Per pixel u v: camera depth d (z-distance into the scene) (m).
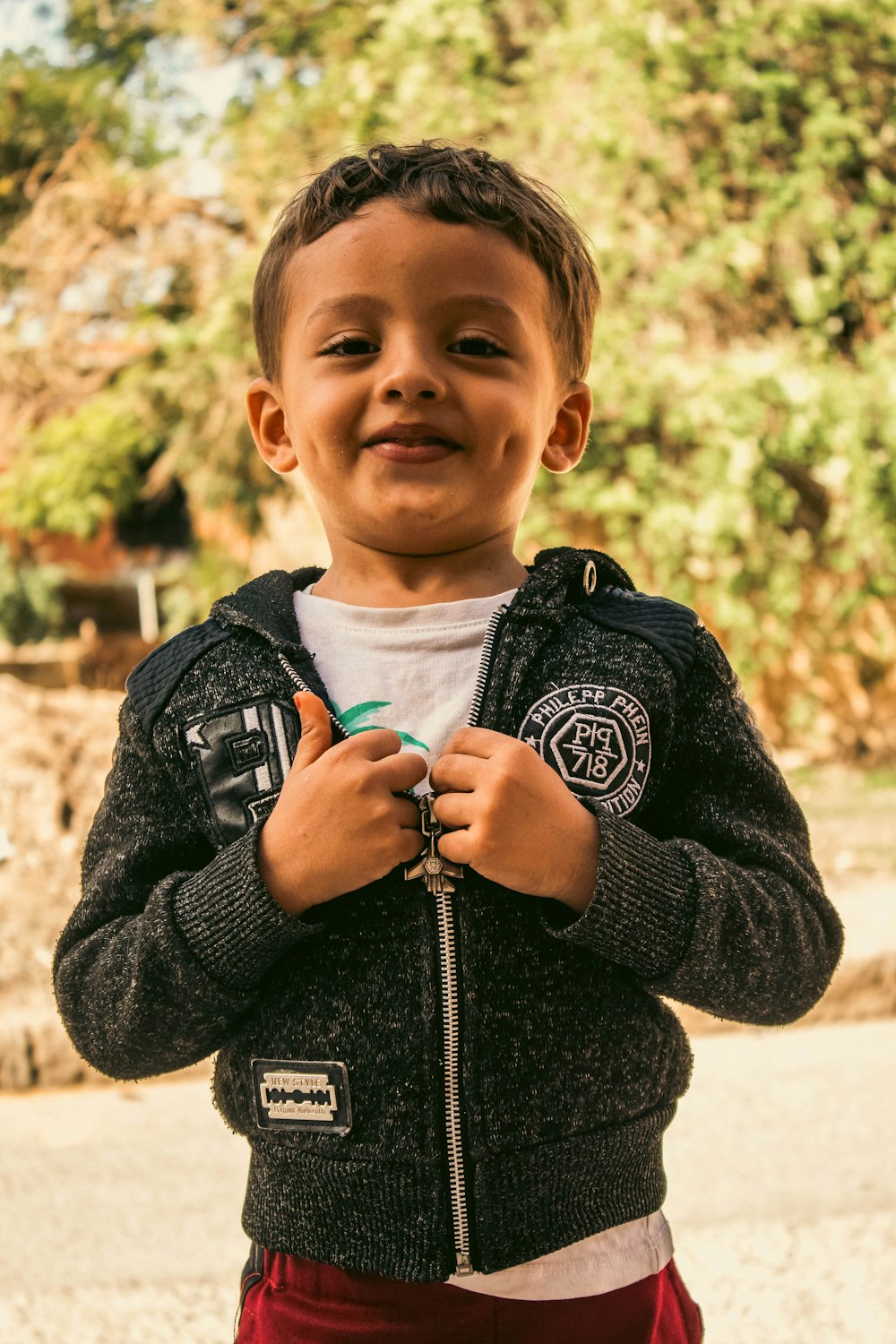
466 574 1.51
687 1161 3.42
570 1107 1.32
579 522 8.61
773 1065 4.12
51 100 9.47
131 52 9.30
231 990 1.32
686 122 8.39
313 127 8.70
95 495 10.93
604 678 1.41
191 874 1.39
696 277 8.21
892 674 9.70
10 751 5.45
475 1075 1.30
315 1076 1.32
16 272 9.79
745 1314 2.68
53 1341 2.58
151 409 10.14
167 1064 1.39
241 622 1.49
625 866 1.29
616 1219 1.34
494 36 8.45
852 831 6.93
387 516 1.43
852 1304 2.70
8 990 4.42
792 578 8.53
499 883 1.32
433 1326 1.29
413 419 1.39
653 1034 1.39
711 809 1.46
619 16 8.20
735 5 8.24
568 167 8.20
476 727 1.37
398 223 1.43
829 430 8.12
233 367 9.12
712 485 8.05
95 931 1.46
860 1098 3.82
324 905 1.33
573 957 1.35
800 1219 3.09
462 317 1.42
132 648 13.68
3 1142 3.65
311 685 1.44
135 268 9.70
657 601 1.53
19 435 10.74
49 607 15.30
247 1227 1.40
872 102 8.73
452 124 8.21
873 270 8.61
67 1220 3.14
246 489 9.82
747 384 8.00
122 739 1.52
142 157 9.64
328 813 1.27
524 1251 1.30
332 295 1.43
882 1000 4.54
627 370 8.01
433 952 1.32
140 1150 3.59
